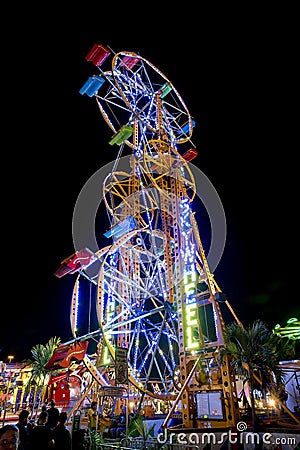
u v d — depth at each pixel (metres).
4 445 4.59
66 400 25.75
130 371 22.56
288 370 22.38
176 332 20.83
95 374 21.28
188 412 16.48
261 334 16.70
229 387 15.76
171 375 22.94
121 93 23.41
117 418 18.55
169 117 27.38
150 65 27.34
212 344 16.95
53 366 21.25
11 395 39.41
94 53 24.47
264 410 20.59
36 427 8.43
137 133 28.28
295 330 26.34
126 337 25.72
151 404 23.95
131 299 26.44
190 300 18.75
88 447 12.84
